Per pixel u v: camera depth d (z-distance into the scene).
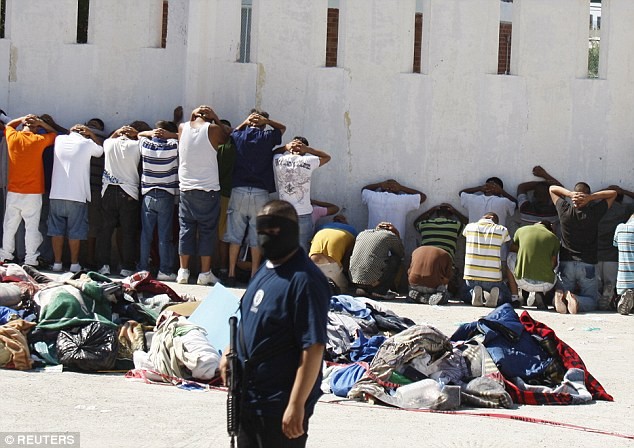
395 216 18.89
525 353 11.05
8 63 20.23
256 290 6.16
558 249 17.52
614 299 17.72
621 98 19.64
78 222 18.41
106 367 11.31
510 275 17.80
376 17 19.58
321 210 18.98
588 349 13.66
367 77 19.58
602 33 19.73
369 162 19.62
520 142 19.62
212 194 17.84
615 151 19.67
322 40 19.69
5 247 18.61
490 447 8.50
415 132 19.59
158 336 11.24
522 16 19.62
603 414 10.08
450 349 10.73
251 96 19.61
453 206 19.61
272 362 6.03
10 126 18.59
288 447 5.98
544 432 9.16
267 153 18.00
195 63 19.33
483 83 19.58
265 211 6.11
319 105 19.59
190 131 17.73
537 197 19.33
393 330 12.68
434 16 19.55
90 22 20.14
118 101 20.09
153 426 8.79
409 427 9.17
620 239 17.16
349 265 17.64
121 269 18.66
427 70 19.59
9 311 12.17
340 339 11.82
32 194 18.45
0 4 22.61
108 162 18.28
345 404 10.18
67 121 20.20
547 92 19.66
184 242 17.98
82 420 8.93
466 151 19.61
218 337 11.46
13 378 10.70
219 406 9.70
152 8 19.95
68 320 11.70
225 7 19.58
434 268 17.38
